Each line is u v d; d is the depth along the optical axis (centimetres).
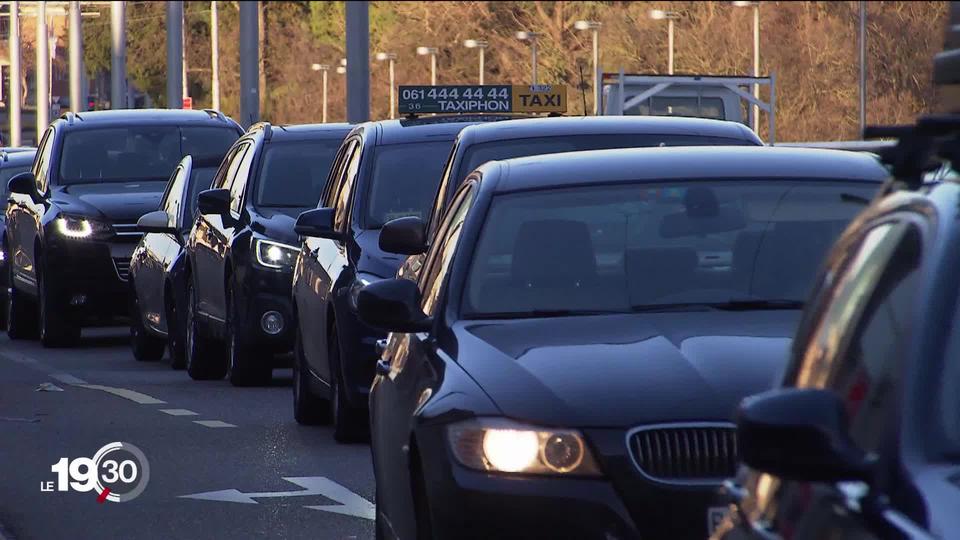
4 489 3231
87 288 6462
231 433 3919
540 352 2011
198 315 5206
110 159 6831
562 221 2292
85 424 4112
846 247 1215
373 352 3544
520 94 6369
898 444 1032
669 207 2328
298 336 4066
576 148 3462
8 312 7169
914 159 1142
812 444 991
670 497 1834
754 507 1190
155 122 6938
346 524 2820
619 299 2197
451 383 1988
